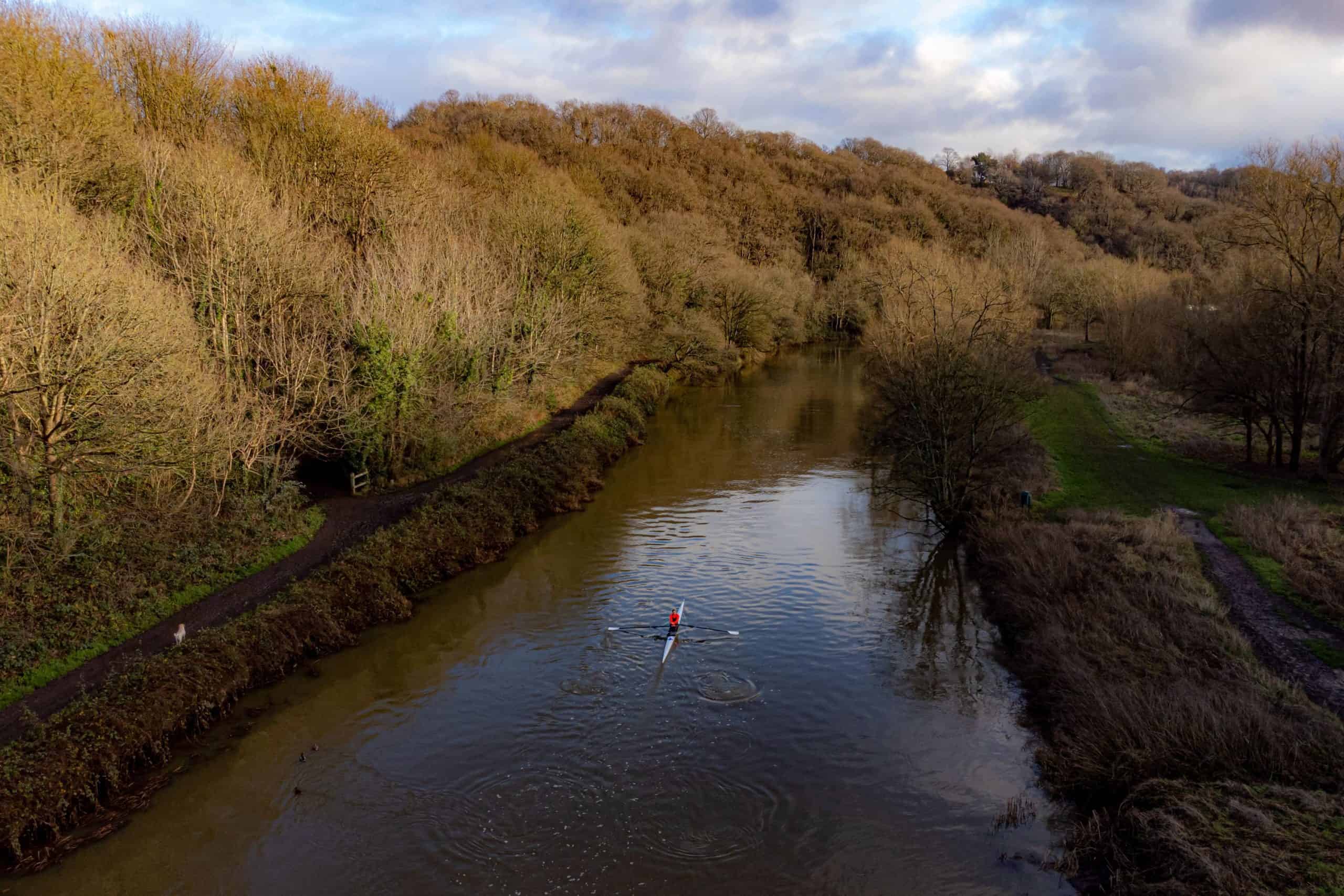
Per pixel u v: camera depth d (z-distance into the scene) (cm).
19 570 2042
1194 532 2698
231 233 3031
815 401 6588
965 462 3269
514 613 2503
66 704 1708
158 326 2330
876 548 3112
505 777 1658
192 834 1495
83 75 3444
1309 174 3297
